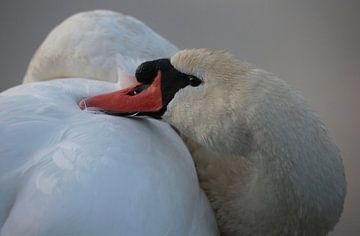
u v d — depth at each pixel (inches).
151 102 210.1
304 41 418.0
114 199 173.0
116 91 212.5
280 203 201.5
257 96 200.1
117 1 444.8
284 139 197.2
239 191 213.2
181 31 424.2
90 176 174.4
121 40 271.0
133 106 209.5
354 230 327.9
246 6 439.2
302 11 435.5
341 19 428.1
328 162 197.6
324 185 197.2
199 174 222.8
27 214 167.8
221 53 210.1
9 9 442.3
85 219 168.1
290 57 408.2
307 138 197.3
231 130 202.1
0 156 179.5
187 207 190.7
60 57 272.8
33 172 175.5
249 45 415.2
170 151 199.6
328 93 389.1
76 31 272.2
